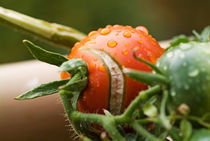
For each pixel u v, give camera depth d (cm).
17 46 179
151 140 34
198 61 33
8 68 61
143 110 34
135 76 34
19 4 191
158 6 213
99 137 38
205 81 33
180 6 217
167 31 216
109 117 35
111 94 37
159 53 38
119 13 204
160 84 34
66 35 53
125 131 38
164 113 33
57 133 59
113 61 37
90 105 38
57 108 59
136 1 208
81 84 37
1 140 59
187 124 33
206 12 215
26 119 59
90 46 38
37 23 52
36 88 37
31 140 59
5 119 58
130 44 38
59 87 36
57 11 196
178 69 33
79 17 200
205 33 47
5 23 51
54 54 38
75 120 36
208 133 33
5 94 58
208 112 33
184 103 33
